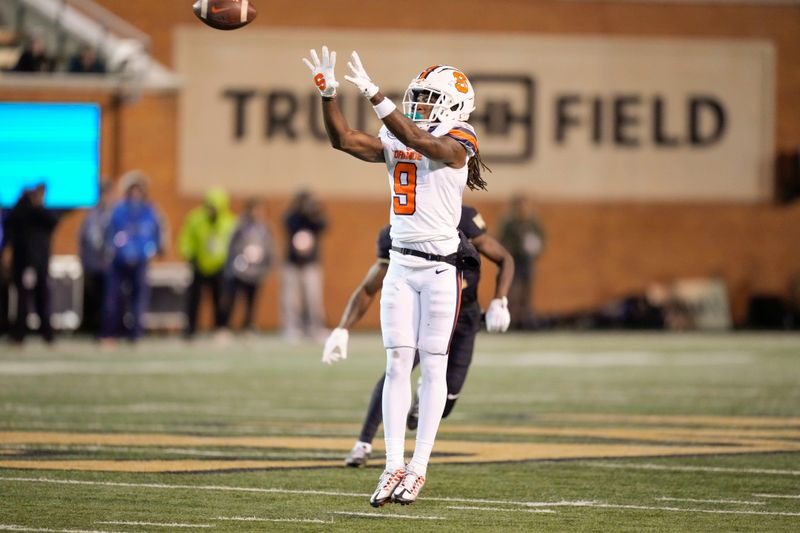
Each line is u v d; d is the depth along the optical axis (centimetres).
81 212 8931
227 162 9288
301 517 2272
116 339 7425
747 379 5472
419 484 2389
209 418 3891
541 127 9562
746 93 9750
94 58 8694
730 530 2189
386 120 2289
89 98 8950
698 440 3428
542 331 9269
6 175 8825
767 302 9788
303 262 7875
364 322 9475
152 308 8881
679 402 4497
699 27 9688
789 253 9838
